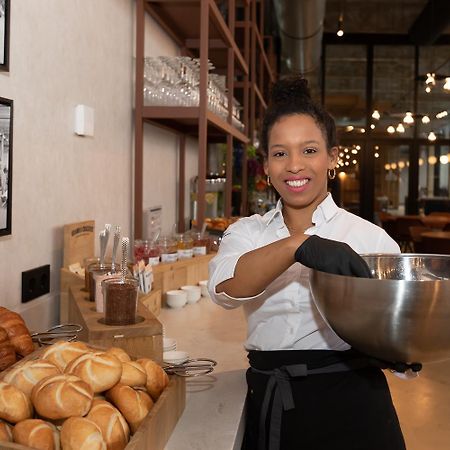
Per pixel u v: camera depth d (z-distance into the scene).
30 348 1.30
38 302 1.99
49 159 2.05
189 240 2.85
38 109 1.95
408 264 1.27
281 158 1.25
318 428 1.22
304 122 1.22
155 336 1.48
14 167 1.81
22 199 1.87
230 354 1.78
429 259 1.28
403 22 11.82
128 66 2.90
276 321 1.29
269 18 8.98
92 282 1.78
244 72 4.83
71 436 0.89
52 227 2.09
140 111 2.95
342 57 12.54
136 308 1.53
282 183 1.25
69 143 2.21
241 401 1.33
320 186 1.26
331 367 1.25
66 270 2.06
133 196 3.05
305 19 7.17
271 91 1.29
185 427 1.19
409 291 0.94
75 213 2.29
